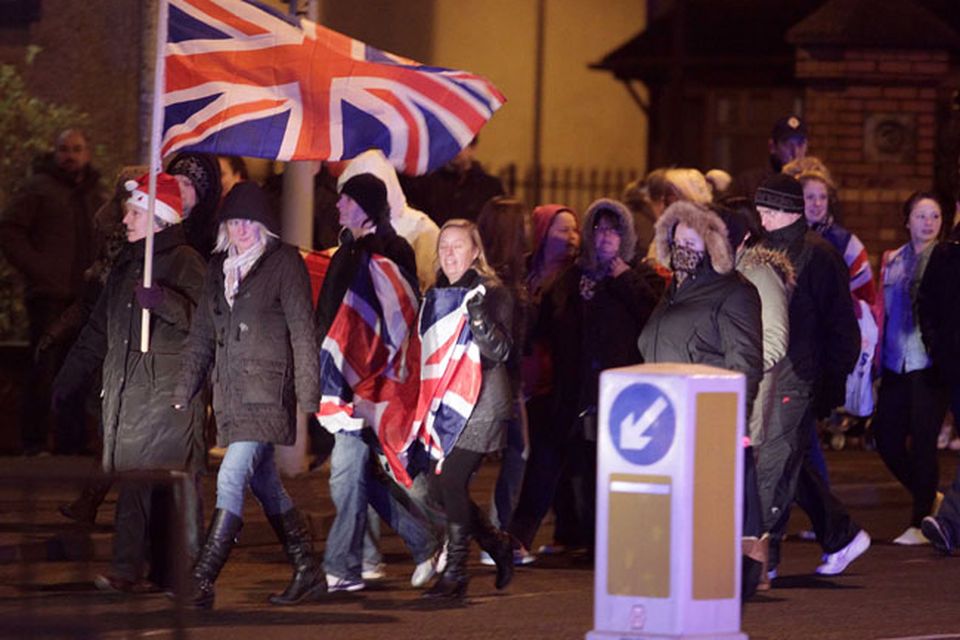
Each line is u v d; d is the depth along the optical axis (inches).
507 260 1531.7
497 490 1569.9
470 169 2103.8
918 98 2731.3
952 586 1481.3
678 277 1352.1
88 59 2073.1
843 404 1505.9
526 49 3193.9
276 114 1422.2
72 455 1934.1
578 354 1562.5
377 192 1417.3
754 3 3267.7
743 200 1480.1
